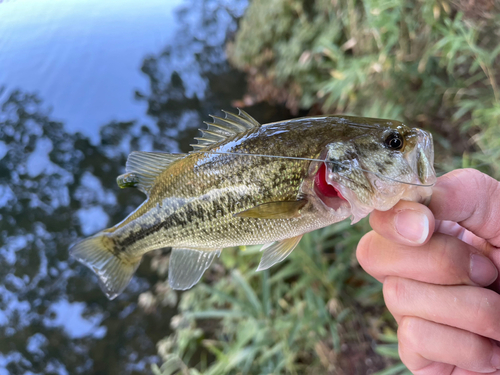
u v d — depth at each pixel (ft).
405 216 0.52
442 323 0.53
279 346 1.20
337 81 1.80
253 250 1.30
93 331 1.98
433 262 0.52
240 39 3.32
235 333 1.54
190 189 0.65
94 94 3.39
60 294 2.16
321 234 1.34
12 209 2.60
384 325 1.27
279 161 0.60
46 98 3.43
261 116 2.87
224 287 1.61
